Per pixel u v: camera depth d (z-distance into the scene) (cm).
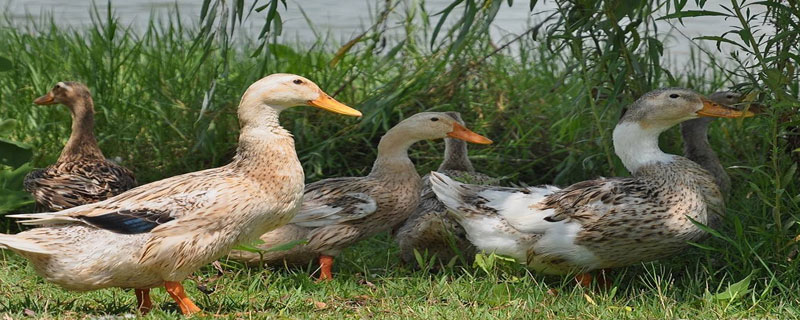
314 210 996
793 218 918
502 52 1605
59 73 1476
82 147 1137
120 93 1386
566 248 920
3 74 1453
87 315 800
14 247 740
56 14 2033
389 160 1048
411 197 1043
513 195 955
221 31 1059
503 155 1293
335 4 2180
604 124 1187
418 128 1045
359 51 1494
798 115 991
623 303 879
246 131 818
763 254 932
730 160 1257
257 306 849
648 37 1086
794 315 821
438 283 928
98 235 761
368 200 1015
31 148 1148
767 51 938
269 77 834
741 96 1070
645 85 1091
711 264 991
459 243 1016
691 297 888
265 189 806
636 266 1018
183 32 1806
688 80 1475
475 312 831
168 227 770
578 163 1188
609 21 1044
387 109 1264
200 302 857
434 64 1392
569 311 834
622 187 924
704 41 1775
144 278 785
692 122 1123
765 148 1185
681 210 916
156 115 1342
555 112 1312
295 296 885
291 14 2064
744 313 837
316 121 1318
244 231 804
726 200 1120
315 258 1023
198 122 1202
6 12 2008
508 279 918
